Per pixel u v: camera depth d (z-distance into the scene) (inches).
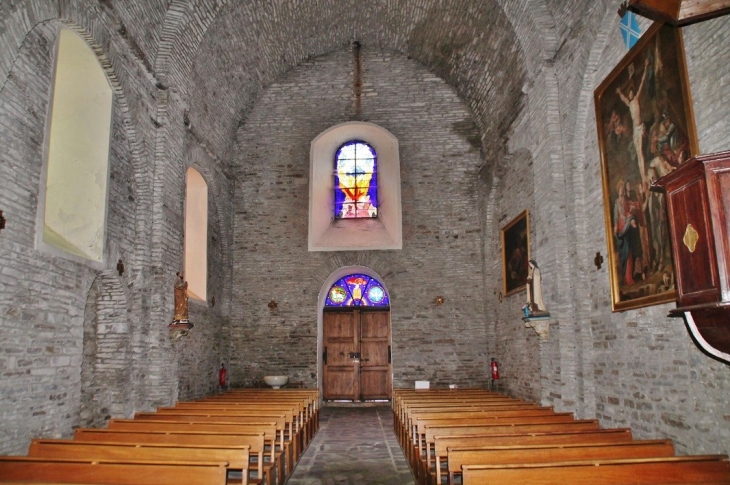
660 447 248.8
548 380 427.2
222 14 519.2
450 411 383.6
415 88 702.5
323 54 711.1
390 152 697.0
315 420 526.9
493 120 614.2
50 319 315.0
